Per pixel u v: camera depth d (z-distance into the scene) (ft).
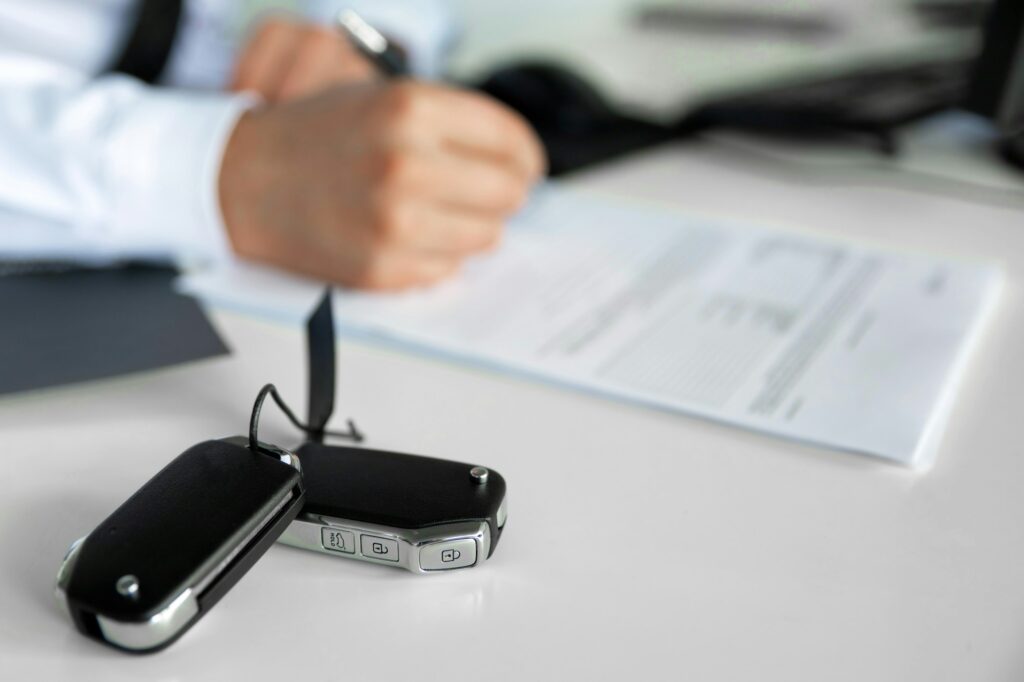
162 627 0.90
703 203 2.31
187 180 1.90
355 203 1.78
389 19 3.03
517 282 1.87
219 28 2.99
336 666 0.93
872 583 1.05
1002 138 2.63
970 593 1.04
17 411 1.38
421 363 1.55
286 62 2.56
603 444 1.32
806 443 1.32
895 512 1.18
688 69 3.27
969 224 2.18
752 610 1.01
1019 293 1.82
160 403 1.41
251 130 1.92
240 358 1.56
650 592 1.03
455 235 1.86
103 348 1.51
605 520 1.15
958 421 1.38
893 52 3.33
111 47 2.57
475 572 1.06
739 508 1.18
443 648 0.95
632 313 1.72
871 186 2.42
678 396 1.43
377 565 1.07
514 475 1.24
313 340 1.26
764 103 2.73
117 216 1.93
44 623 0.98
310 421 1.28
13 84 2.07
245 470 1.05
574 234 2.12
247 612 1.00
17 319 1.62
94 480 1.22
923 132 2.80
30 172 1.90
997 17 2.35
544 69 2.78
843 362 1.53
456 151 1.93
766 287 1.83
